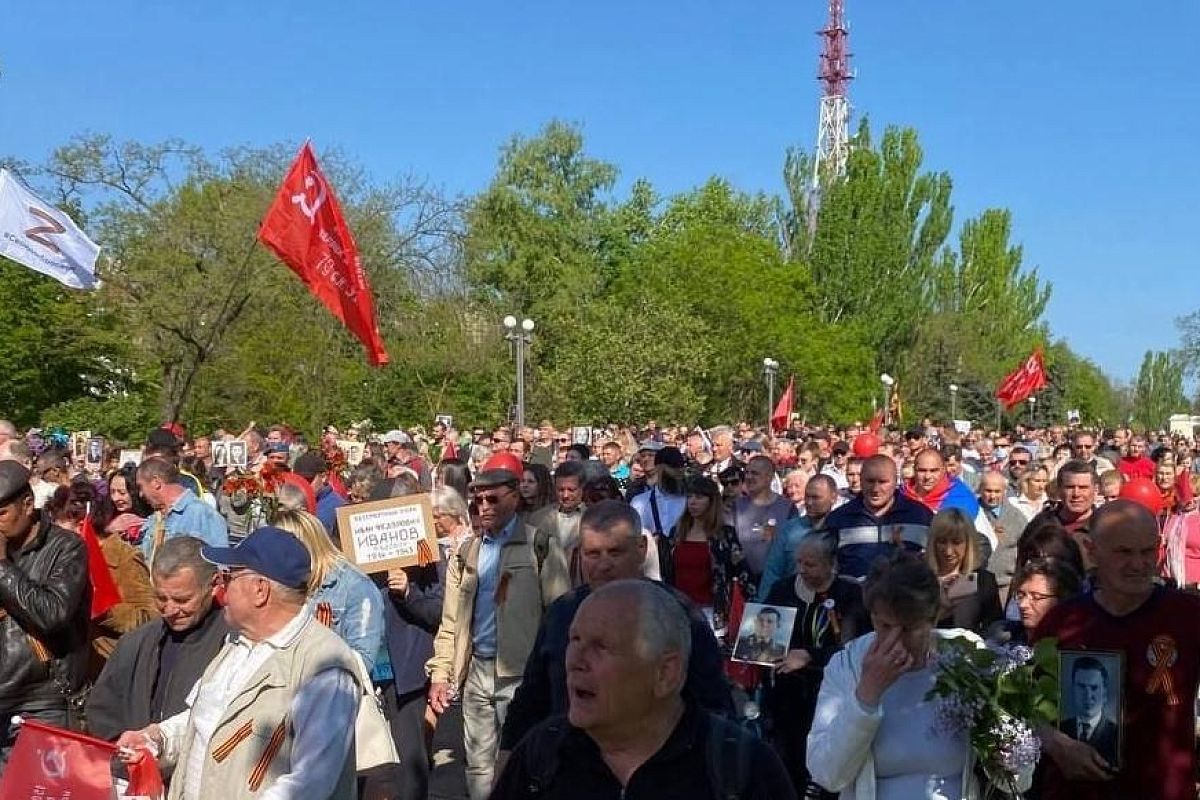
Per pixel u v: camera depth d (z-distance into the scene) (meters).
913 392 66.19
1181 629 4.67
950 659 4.16
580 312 54.25
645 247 66.69
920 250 68.38
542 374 44.28
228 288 29.80
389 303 35.66
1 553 5.42
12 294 31.06
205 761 4.04
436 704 7.14
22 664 5.47
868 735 4.10
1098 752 4.59
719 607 9.18
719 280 54.59
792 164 70.81
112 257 30.00
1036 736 4.30
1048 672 4.26
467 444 26.44
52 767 4.15
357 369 35.47
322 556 6.00
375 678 6.57
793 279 59.75
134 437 32.34
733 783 2.98
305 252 12.09
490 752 7.12
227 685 4.13
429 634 7.22
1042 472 11.22
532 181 59.19
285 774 3.95
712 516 9.34
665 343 43.84
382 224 34.97
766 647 6.22
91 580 6.14
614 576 4.88
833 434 29.89
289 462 14.88
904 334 65.75
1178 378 102.38
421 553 7.13
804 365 54.81
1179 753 4.63
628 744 3.04
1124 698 4.63
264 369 32.62
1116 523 4.64
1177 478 13.26
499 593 7.00
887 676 4.08
